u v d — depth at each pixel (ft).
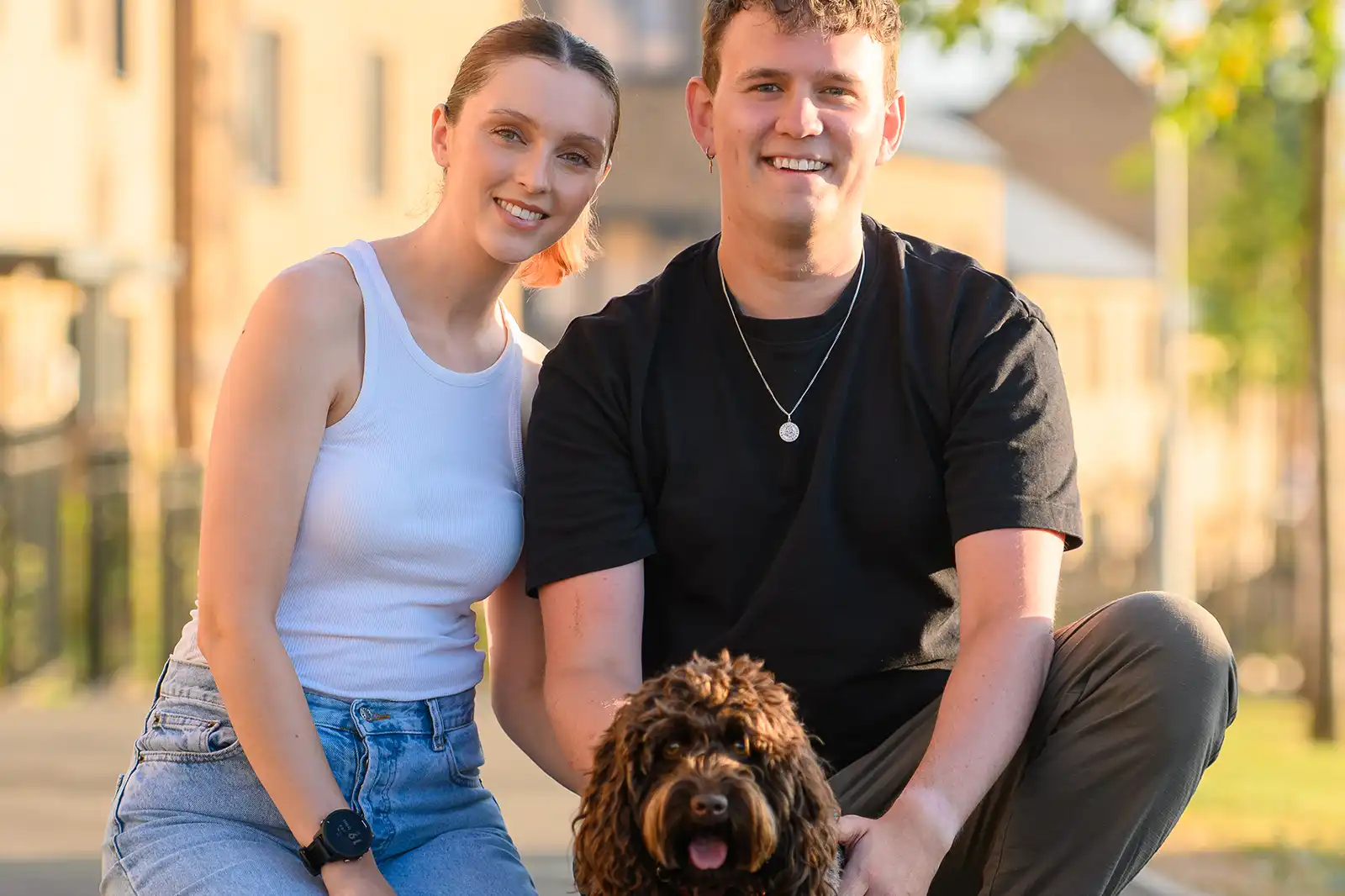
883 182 134.21
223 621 12.34
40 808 28.45
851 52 13.51
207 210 70.85
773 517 13.69
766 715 10.57
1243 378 140.87
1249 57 43.52
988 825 13.46
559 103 13.37
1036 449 13.30
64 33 63.21
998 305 13.71
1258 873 27.04
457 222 13.47
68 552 47.73
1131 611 12.90
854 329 13.82
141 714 39.55
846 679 13.61
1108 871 12.94
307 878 12.20
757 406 13.76
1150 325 180.75
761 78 13.52
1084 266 168.86
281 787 12.15
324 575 12.94
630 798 10.58
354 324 13.07
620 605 13.52
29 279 60.70
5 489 43.83
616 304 14.34
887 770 13.44
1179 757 12.62
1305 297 52.60
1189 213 144.25
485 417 13.66
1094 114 195.93
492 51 13.51
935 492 13.57
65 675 45.96
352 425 13.00
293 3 74.49
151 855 12.33
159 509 49.67
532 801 29.73
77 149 63.93
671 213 86.07
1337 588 52.70
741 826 10.21
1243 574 123.03
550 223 13.60
